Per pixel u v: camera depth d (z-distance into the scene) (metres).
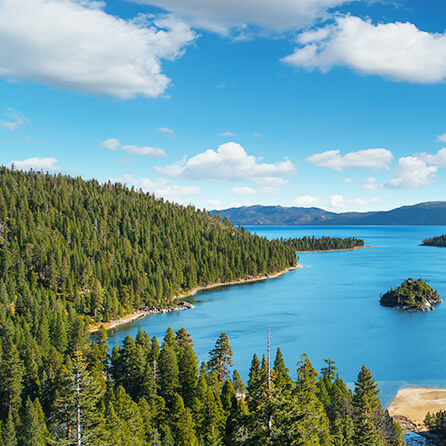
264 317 176.75
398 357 124.94
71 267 193.00
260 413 36.31
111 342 138.62
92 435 41.72
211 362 88.88
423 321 170.75
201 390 69.56
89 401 41.25
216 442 58.75
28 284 169.12
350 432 61.62
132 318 174.12
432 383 105.44
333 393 77.69
